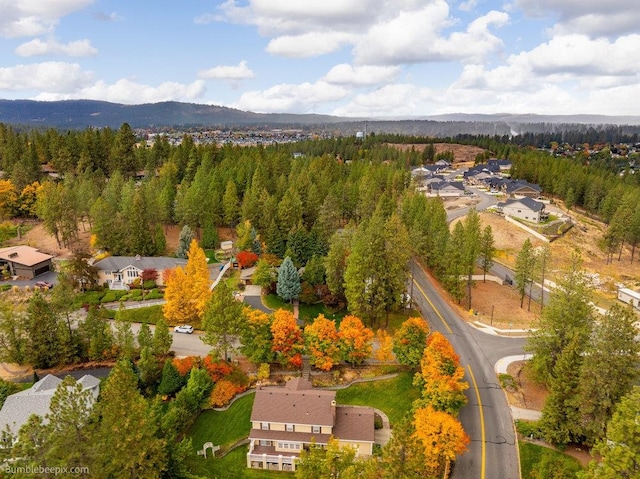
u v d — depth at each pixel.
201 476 51.16
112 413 41.09
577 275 65.31
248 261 102.44
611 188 165.00
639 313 97.06
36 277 101.69
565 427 51.62
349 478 37.62
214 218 119.56
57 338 72.31
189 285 82.06
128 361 66.00
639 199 144.38
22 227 127.75
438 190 190.75
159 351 70.56
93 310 74.81
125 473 41.34
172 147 170.12
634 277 118.12
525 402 60.69
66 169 146.62
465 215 154.38
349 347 67.75
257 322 69.44
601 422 49.34
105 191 123.00
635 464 36.16
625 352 49.72
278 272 89.81
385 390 64.88
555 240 134.12
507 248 129.38
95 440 39.16
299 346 68.06
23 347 70.81
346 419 56.75
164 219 119.81
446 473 48.56
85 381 63.47
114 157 149.25
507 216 152.38
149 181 130.00
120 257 100.19
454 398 55.12
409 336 66.69
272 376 68.62
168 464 48.62
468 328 81.12
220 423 61.16
